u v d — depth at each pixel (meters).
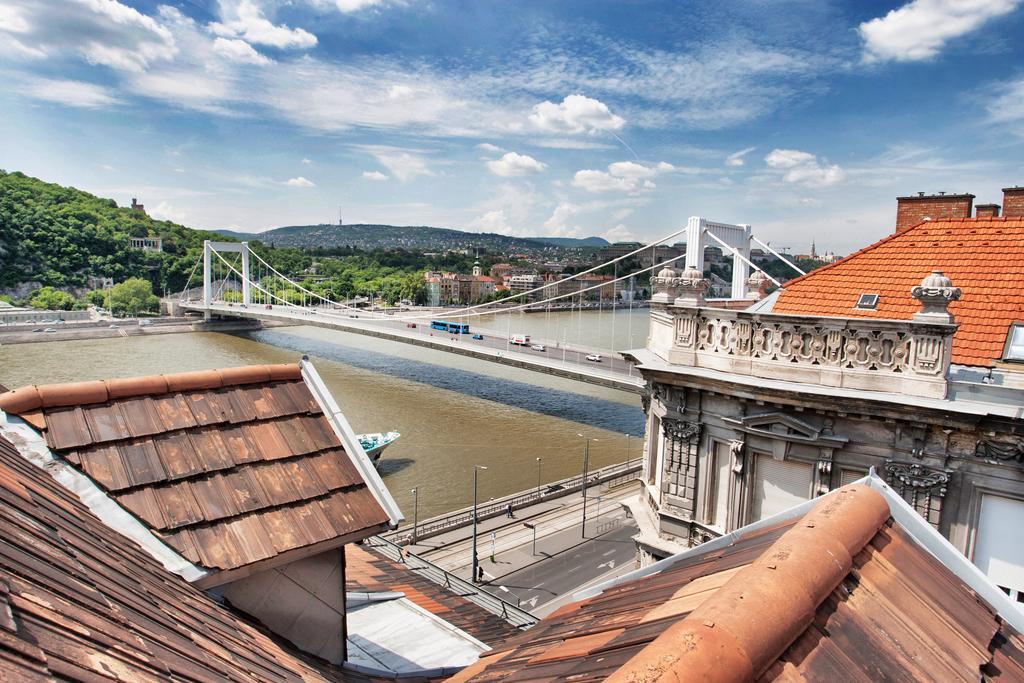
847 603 4.73
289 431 8.60
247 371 8.90
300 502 7.89
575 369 73.88
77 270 196.00
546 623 7.40
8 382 87.88
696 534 16.17
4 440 6.61
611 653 4.71
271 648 6.59
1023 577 12.14
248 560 7.05
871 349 13.45
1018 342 14.30
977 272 16.09
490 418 75.06
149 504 6.97
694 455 16.06
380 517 8.22
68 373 95.44
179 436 7.78
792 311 17.45
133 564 5.85
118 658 3.74
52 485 6.30
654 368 16.08
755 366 14.81
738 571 5.07
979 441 12.38
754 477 15.10
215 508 7.31
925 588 5.40
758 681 3.72
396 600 13.29
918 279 16.55
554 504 53.09
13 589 3.59
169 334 146.00
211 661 4.86
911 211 22.97
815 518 5.54
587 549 45.94
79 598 4.15
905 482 13.01
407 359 115.94
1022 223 16.72
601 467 60.59
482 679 5.94
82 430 7.24
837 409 13.47
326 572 8.21
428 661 10.86
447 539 46.12
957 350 14.73
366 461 8.59
